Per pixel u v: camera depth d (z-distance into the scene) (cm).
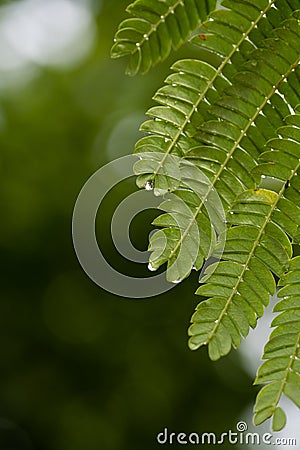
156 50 224
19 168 1055
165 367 947
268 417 206
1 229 1009
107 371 967
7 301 991
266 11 223
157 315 950
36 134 1080
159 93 221
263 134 220
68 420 965
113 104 1084
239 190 218
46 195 1043
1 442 967
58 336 982
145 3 221
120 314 962
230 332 212
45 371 979
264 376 209
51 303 991
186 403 934
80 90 1114
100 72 1111
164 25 223
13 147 1070
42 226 1020
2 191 1032
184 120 220
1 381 974
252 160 219
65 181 1055
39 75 1141
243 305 213
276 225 216
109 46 1124
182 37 225
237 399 911
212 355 210
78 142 1086
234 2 222
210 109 220
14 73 1148
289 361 210
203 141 219
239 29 223
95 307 978
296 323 212
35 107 1104
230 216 216
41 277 1002
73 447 964
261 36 224
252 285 214
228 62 223
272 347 211
